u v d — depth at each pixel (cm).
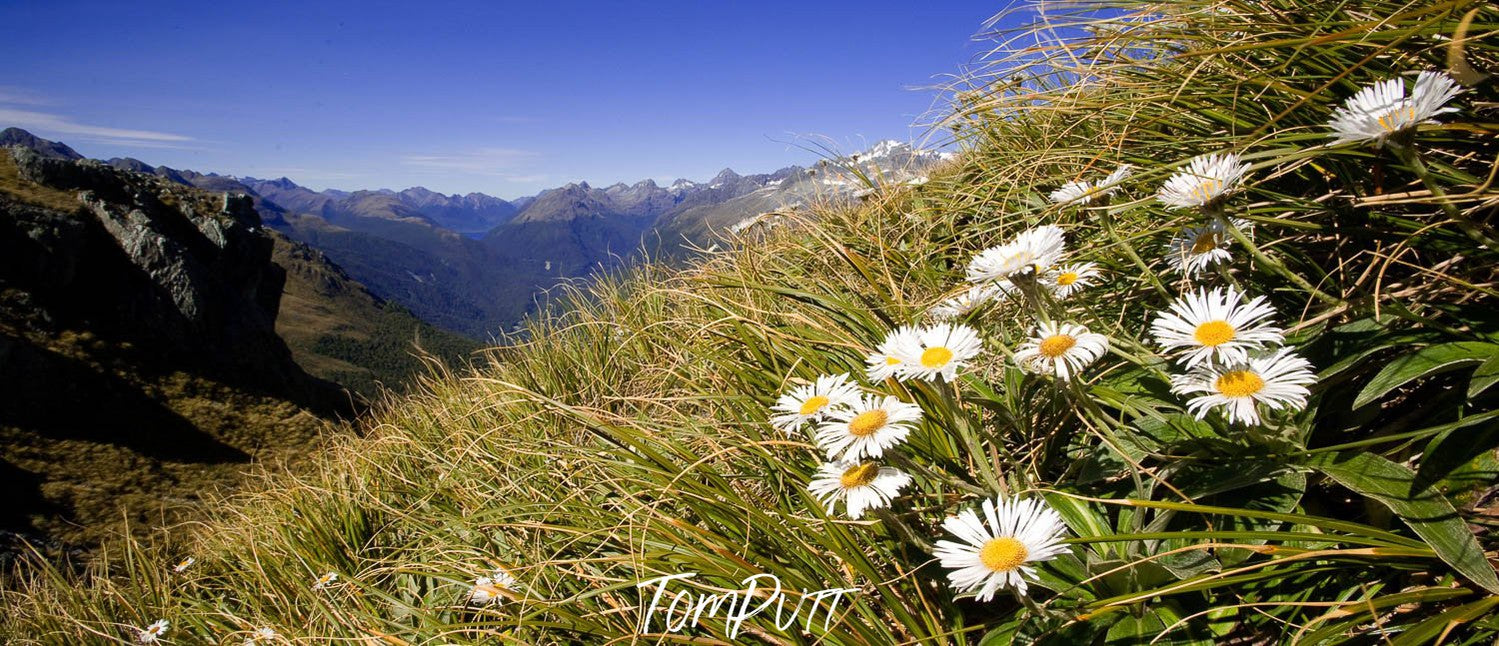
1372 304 145
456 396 475
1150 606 136
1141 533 112
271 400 5641
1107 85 242
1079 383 146
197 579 411
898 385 187
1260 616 131
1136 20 224
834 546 161
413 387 548
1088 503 156
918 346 150
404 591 294
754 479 225
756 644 166
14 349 4912
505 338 504
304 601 317
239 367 6606
